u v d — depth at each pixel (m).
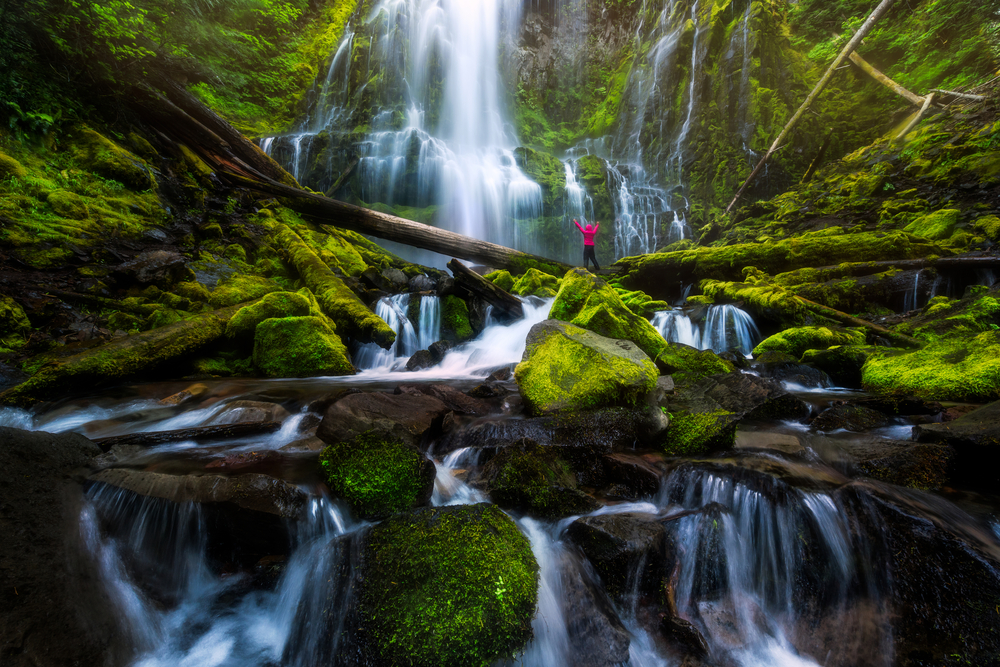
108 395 5.30
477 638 2.07
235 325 7.10
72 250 7.41
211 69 18.64
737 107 21.80
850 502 2.82
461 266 9.53
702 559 2.83
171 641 2.48
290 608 2.53
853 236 10.64
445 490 3.21
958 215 10.55
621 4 29.42
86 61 10.45
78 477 2.94
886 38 19.77
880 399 4.52
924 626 2.37
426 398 4.45
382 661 2.05
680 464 3.37
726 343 8.91
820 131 19.75
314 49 24.09
